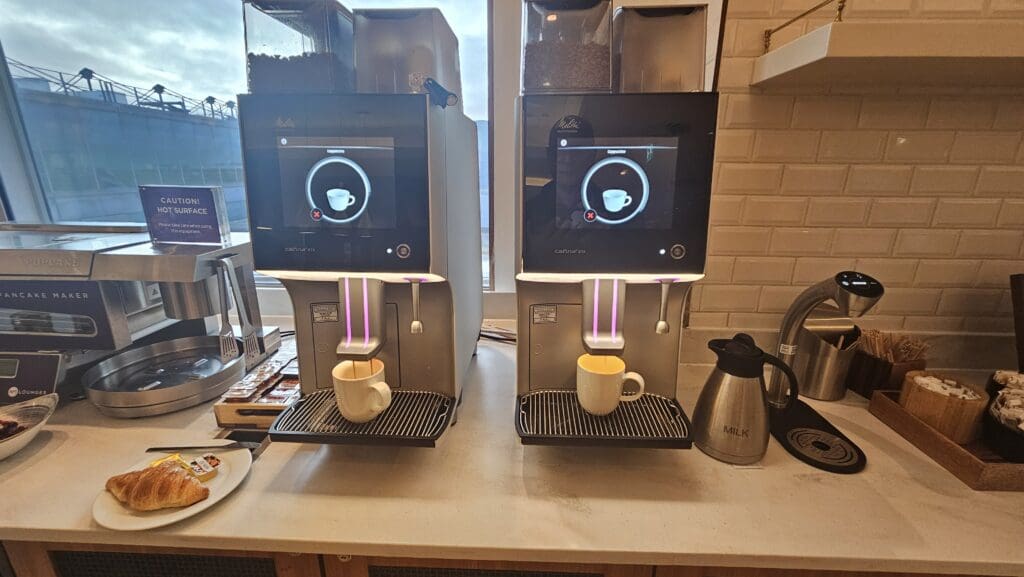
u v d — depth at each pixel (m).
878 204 1.05
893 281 1.10
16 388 0.90
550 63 0.74
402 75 0.74
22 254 0.89
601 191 0.68
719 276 1.12
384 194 0.68
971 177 1.02
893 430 0.88
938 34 0.69
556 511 0.67
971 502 0.69
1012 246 1.06
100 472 0.75
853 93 0.98
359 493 0.70
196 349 1.12
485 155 1.32
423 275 0.71
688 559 0.61
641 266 0.71
